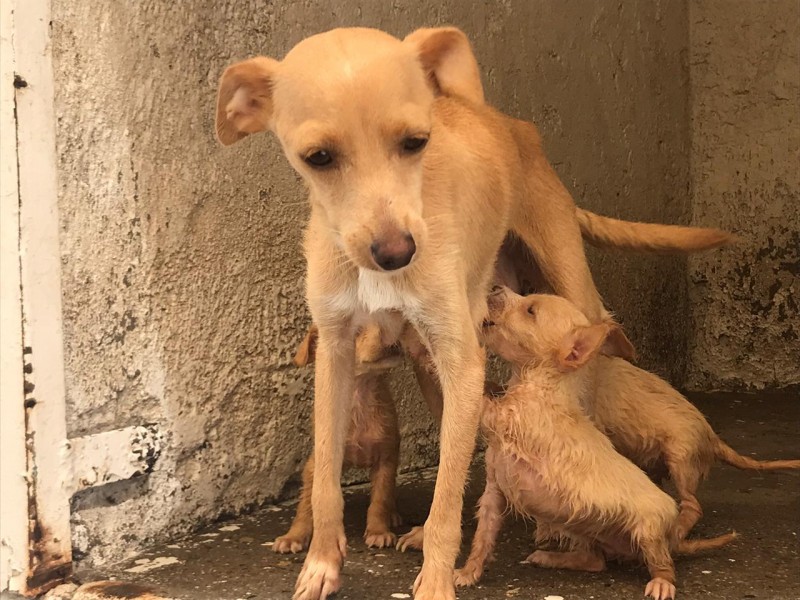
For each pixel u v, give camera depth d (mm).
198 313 1072
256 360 1133
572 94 1582
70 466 964
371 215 793
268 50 1128
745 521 1104
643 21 1768
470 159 996
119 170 1001
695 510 1061
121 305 1006
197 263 1070
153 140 1027
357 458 1072
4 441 941
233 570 971
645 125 1775
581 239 1162
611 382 1107
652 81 1796
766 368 1874
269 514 1131
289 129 833
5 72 924
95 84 979
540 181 1136
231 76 889
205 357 1080
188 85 1055
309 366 1194
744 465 1142
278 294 1153
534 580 946
